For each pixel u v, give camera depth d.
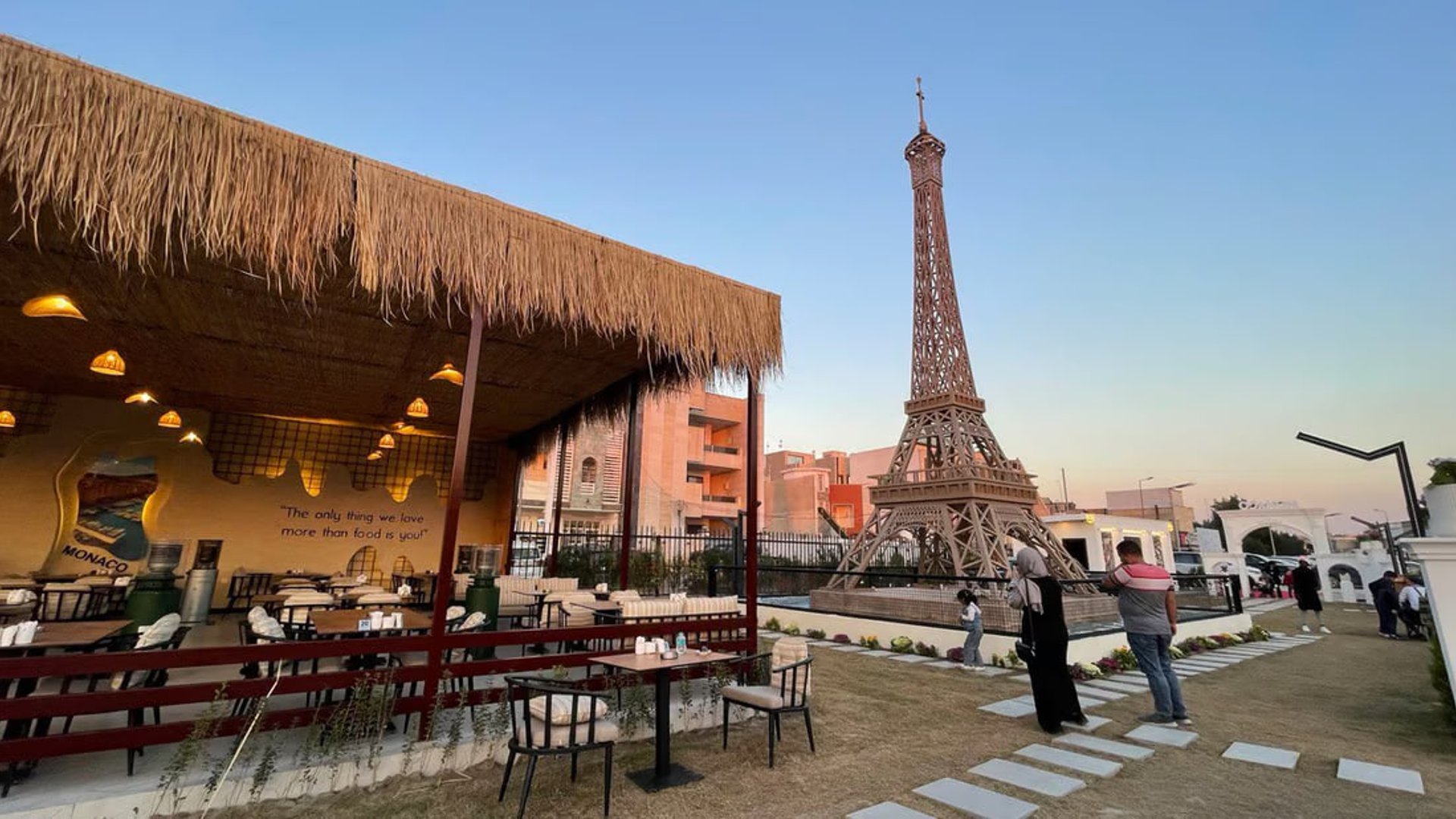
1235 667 9.10
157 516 9.66
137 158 3.37
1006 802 3.84
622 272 5.26
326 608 6.62
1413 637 12.31
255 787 3.51
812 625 11.46
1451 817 3.75
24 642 3.76
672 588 14.94
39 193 3.17
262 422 10.77
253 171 3.73
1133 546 6.18
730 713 5.57
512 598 9.58
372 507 11.42
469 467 12.54
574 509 26.92
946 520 15.04
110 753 3.88
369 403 10.01
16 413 8.91
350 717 3.94
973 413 17.97
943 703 6.43
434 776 4.05
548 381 8.75
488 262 4.57
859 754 4.77
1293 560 29.98
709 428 38.50
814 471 38.62
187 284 5.53
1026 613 5.75
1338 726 5.82
